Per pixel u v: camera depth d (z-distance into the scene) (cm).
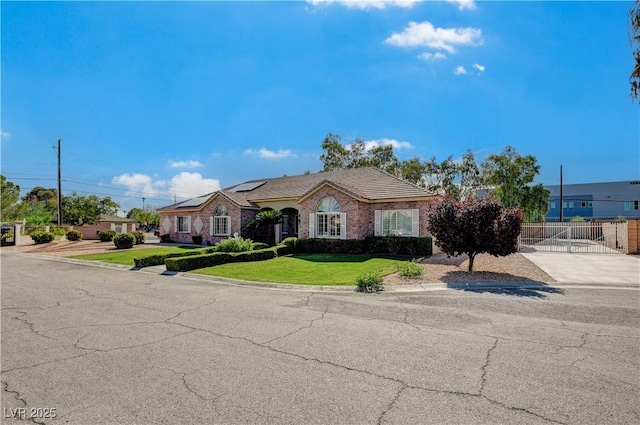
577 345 571
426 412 362
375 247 1989
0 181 4341
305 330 659
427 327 676
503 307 838
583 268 1478
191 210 3034
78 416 355
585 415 357
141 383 432
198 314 788
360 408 370
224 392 407
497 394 402
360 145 4325
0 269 1681
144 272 1546
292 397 395
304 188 2627
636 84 1025
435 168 3788
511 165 3212
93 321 731
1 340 605
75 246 2933
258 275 1341
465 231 1257
